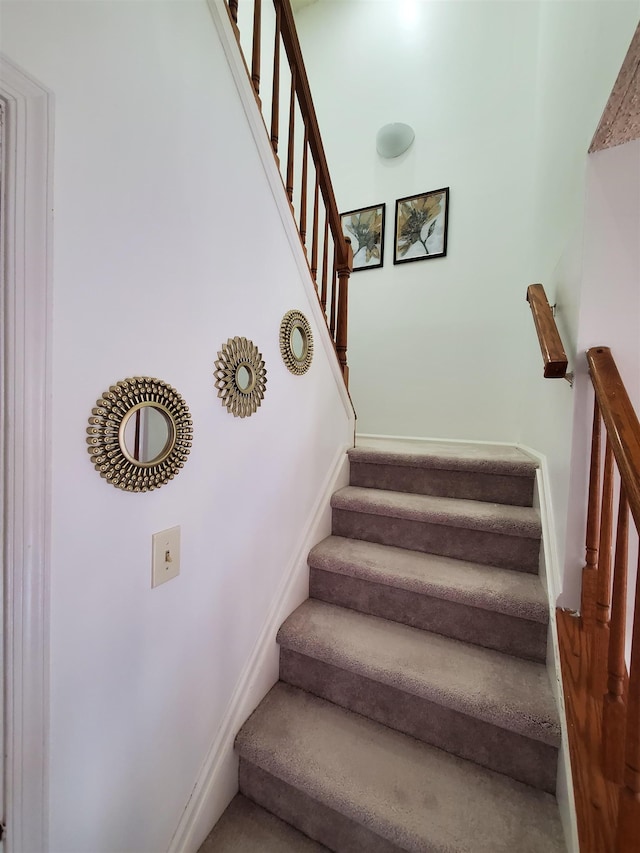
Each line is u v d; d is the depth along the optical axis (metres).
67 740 0.67
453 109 2.45
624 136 0.98
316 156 1.49
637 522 0.61
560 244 1.43
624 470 0.70
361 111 2.74
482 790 0.94
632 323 1.04
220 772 1.04
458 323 2.47
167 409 0.83
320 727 1.11
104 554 0.71
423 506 1.53
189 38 0.86
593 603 1.02
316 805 0.99
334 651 1.17
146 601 0.81
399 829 0.85
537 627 1.15
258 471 1.18
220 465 1.01
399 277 2.64
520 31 2.27
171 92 0.81
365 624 1.32
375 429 2.75
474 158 2.40
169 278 0.83
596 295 1.06
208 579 0.98
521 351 2.30
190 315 0.89
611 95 0.83
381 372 2.72
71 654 0.67
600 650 0.97
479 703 0.98
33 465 0.59
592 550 1.04
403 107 2.60
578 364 1.08
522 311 2.28
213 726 1.03
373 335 2.74
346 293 1.81
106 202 0.68
